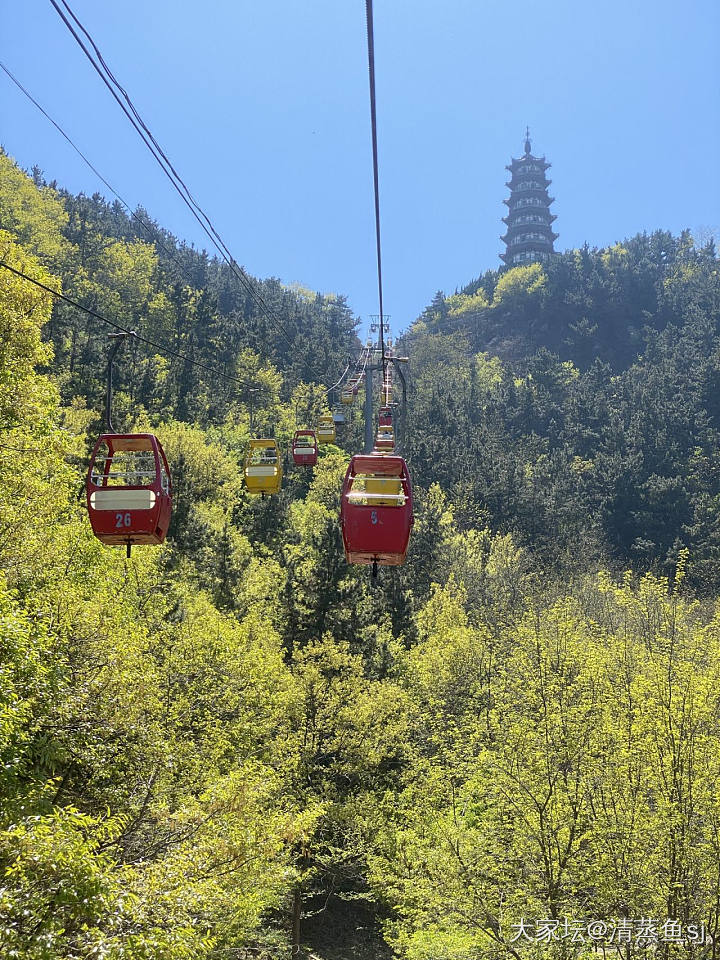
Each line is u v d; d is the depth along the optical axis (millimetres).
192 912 14320
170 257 158625
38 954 10086
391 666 46438
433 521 68812
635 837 20938
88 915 10867
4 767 14898
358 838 34406
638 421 110000
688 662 25781
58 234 122250
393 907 29750
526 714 28078
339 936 38906
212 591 47469
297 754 32875
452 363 177375
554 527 88875
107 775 19062
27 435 25359
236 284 156000
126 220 177250
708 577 73625
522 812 23547
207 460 75375
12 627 15445
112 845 16938
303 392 115625
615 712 26656
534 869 22812
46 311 28469
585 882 21906
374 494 14297
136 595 33500
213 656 28672
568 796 23172
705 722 23453
